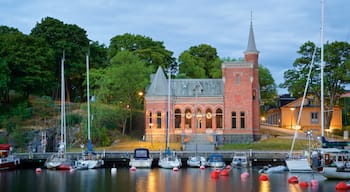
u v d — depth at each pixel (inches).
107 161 3287.4
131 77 4212.6
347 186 2241.6
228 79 4079.7
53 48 4904.0
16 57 4384.8
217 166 3164.4
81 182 2514.8
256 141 4015.8
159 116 4047.7
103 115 3998.5
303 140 3917.3
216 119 4082.2
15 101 4549.7
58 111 4365.2
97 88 4532.5
